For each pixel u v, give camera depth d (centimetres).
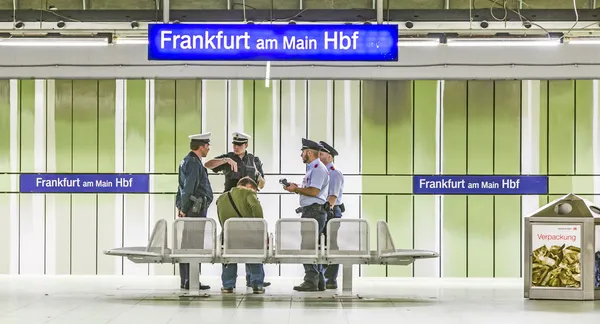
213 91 1516
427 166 1509
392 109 1514
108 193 1514
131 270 1507
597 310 1005
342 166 1512
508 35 1401
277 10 1359
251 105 1516
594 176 1500
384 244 1119
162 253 1112
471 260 1501
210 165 1494
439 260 1500
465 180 1506
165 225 1123
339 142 1516
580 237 1109
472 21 1383
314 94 1516
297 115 1516
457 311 997
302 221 1105
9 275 1499
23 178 1516
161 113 1516
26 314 959
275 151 1515
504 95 1509
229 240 1107
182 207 1219
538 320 918
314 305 1048
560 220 1115
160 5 1407
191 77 1516
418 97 1512
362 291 1261
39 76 1519
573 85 1505
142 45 1517
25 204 1516
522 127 1509
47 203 1516
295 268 1506
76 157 1520
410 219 1505
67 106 1523
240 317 930
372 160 1512
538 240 1123
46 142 1522
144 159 1516
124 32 1470
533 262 1125
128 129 1517
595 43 1491
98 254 1511
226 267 1173
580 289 1110
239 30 1040
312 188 1233
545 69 1505
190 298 1120
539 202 1505
